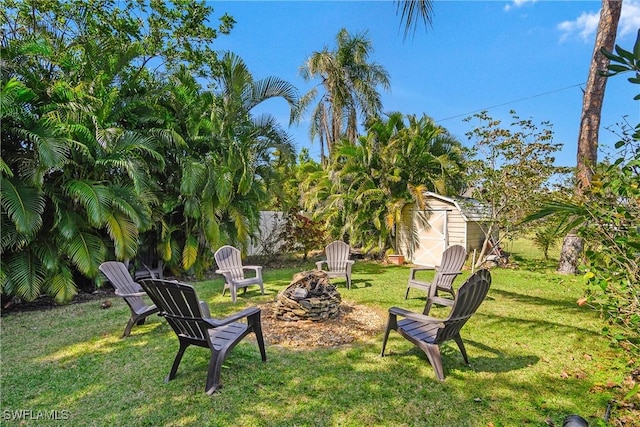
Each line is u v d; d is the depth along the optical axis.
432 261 10.62
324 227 11.55
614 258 2.47
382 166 11.12
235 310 5.47
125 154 6.27
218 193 7.70
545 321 4.82
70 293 5.81
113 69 7.03
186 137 8.15
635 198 2.32
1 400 2.88
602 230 2.52
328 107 15.88
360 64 15.50
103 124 6.38
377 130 11.88
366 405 2.78
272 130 9.02
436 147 12.85
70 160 5.67
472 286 3.13
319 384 3.11
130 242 6.18
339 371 3.35
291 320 4.87
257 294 6.55
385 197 11.00
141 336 4.33
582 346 3.95
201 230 8.22
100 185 5.91
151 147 6.75
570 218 2.93
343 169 11.12
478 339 4.17
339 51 15.62
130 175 6.14
